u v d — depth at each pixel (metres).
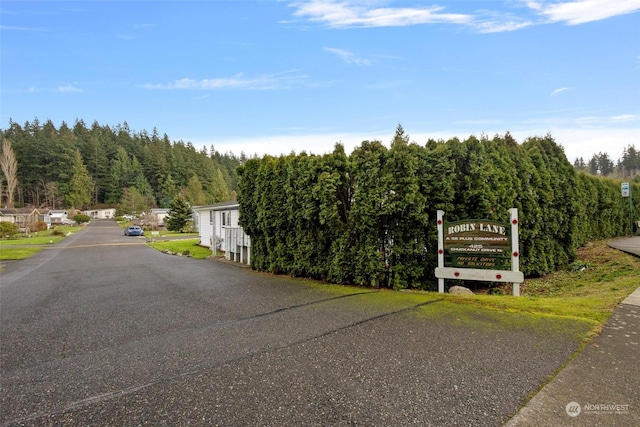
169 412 2.46
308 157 7.98
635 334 3.55
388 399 2.52
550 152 9.23
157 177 88.31
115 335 4.41
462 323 4.25
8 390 2.90
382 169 6.70
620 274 6.84
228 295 6.74
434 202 6.63
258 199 9.40
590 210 12.63
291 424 2.24
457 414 2.28
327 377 2.93
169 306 5.96
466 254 6.07
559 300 5.09
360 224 6.92
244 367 3.22
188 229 42.53
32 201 74.06
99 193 85.25
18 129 83.06
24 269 12.32
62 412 2.51
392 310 5.02
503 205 6.98
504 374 2.82
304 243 8.20
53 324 5.02
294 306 5.59
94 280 9.24
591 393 2.46
